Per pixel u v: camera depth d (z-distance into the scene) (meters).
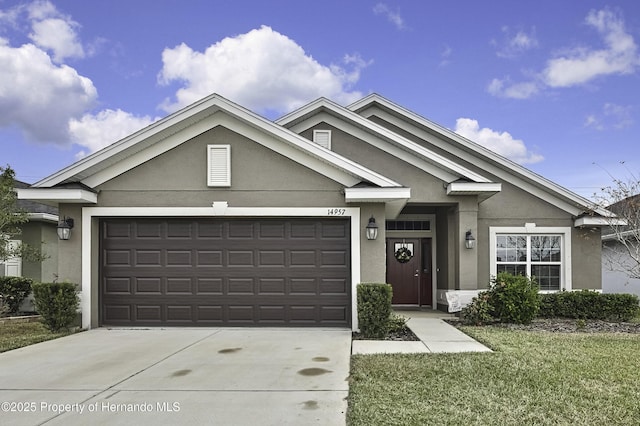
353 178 10.66
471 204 13.17
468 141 14.46
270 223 10.90
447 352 8.28
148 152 10.78
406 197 10.21
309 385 6.31
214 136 10.78
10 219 11.93
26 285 14.42
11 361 7.70
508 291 11.74
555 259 14.55
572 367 7.18
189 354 8.12
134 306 10.90
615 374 6.80
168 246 10.93
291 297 10.78
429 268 16.06
